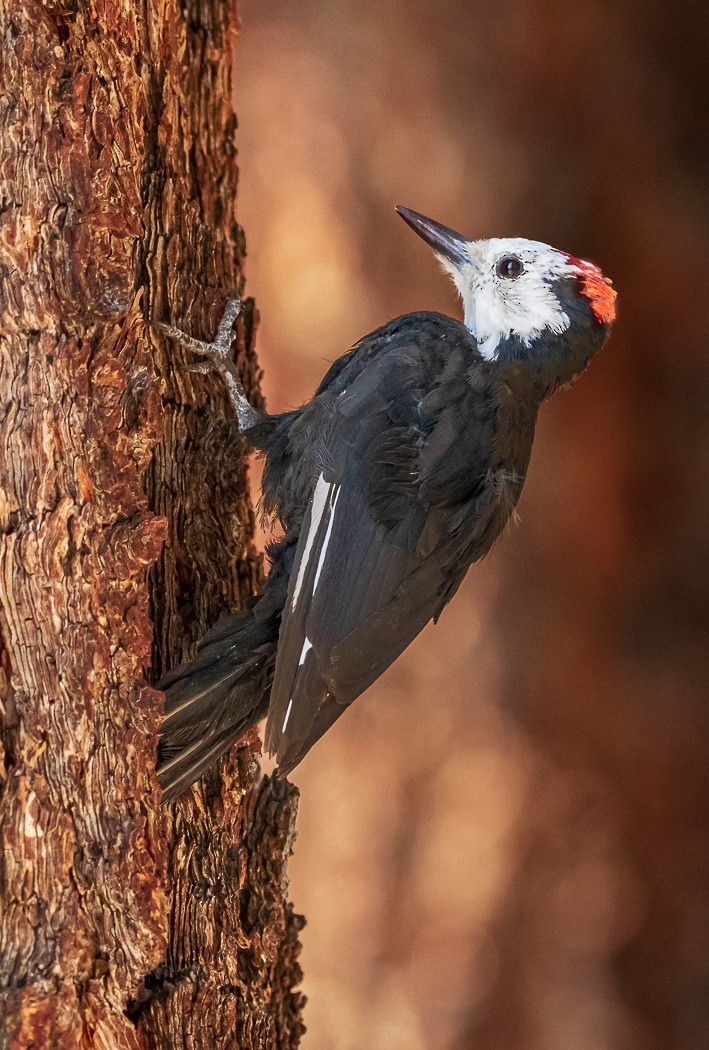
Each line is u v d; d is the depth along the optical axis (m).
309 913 14.06
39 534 6.15
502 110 14.87
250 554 7.92
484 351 8.71
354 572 7.19
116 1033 6.15
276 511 7.88
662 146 15.36
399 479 7.42
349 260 14.58
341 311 14.55
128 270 6.22
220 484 7.53
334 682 6.92
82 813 6.15
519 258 8.85
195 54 7.68
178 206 7.32
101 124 6.12
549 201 14.97
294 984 8.08
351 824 14.18
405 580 7.34
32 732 6.17
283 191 14.58
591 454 15.20
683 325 15.33
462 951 14.20
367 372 7.82
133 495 6.31
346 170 14.63
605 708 14.91
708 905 14.72
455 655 14.64
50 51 6.11
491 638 14.73
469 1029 14.10
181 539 7.25
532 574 14.98
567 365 8.84
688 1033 14.33
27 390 6.19
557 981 14.38
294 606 6.87
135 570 6.22
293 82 14.58
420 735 14.44
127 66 6.61
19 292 6.13
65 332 6.18
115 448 6.25
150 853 6.21
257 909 7.50
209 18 7.80
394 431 7.54
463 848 14.30
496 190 14.83
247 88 14.59
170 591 7.14
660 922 14.68
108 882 6.14
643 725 14.91
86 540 6.19
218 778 7.06
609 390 15.30
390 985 14.05
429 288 14.62
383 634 7.14
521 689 14.72
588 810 14.69
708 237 15.33
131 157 6.39
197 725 6.51
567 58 14.91
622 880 14.59
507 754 14.56
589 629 15.03
